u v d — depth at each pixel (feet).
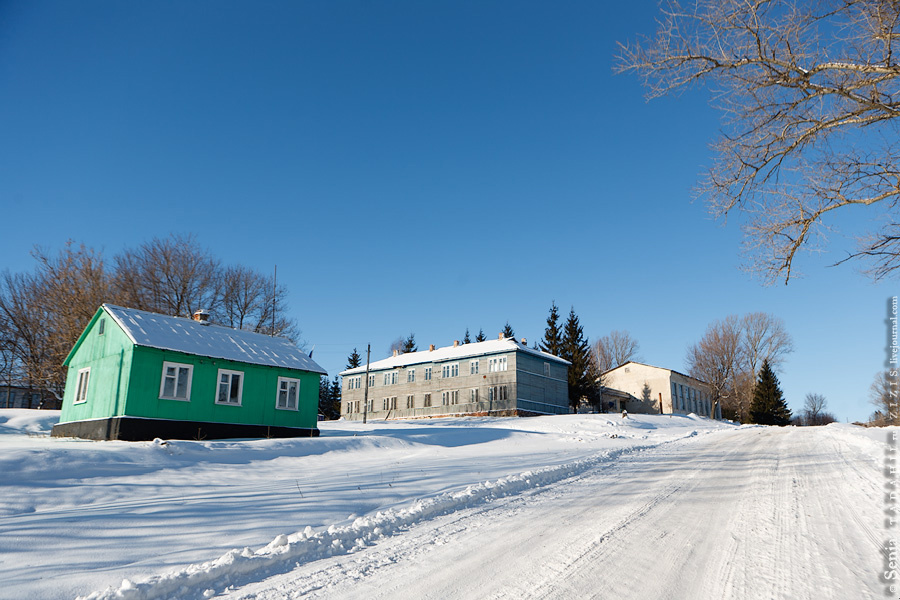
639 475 42.37
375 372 199.31
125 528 24.08
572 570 18.25
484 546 21.22
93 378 76.74
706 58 36.50
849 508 28.30
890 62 33.42
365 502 30.53
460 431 83.15
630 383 216.13
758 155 38.83
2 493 30.63
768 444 70.18
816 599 15.76
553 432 99.45
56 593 16.07
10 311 127.24
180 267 155.43
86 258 129.59
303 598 15.61
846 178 37.24
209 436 74.59
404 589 16.37
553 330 217.97
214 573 17.33
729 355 226.99
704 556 19.99
